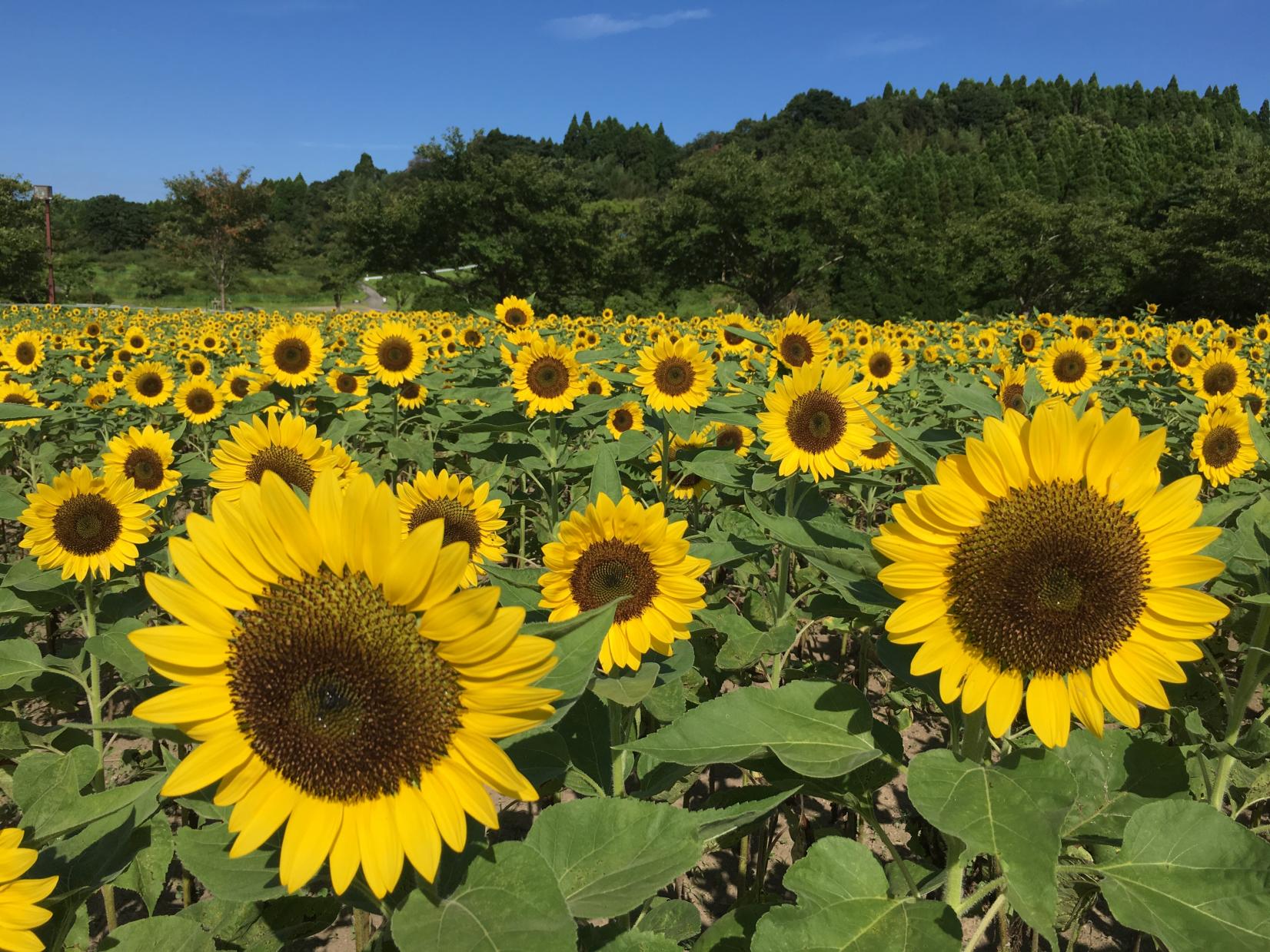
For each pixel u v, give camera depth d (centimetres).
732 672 448
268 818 151
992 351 1488
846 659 584
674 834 179
